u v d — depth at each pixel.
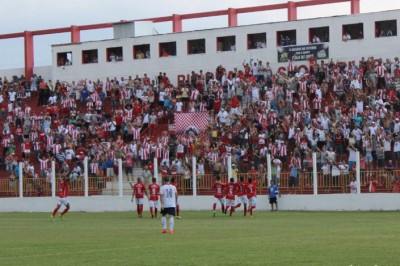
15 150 84.25
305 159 67.38
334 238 36.91
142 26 96.00
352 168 65.19
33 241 38.69
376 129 67.88
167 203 42.00
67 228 47.78
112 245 35.66
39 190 74.25
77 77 97.88
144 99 83.81
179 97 82.56
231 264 28.03
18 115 87.88
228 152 70.50
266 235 39.56
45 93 90.69
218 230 43.56
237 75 82.44
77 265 28.59
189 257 30.20
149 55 94.19
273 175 66.69
